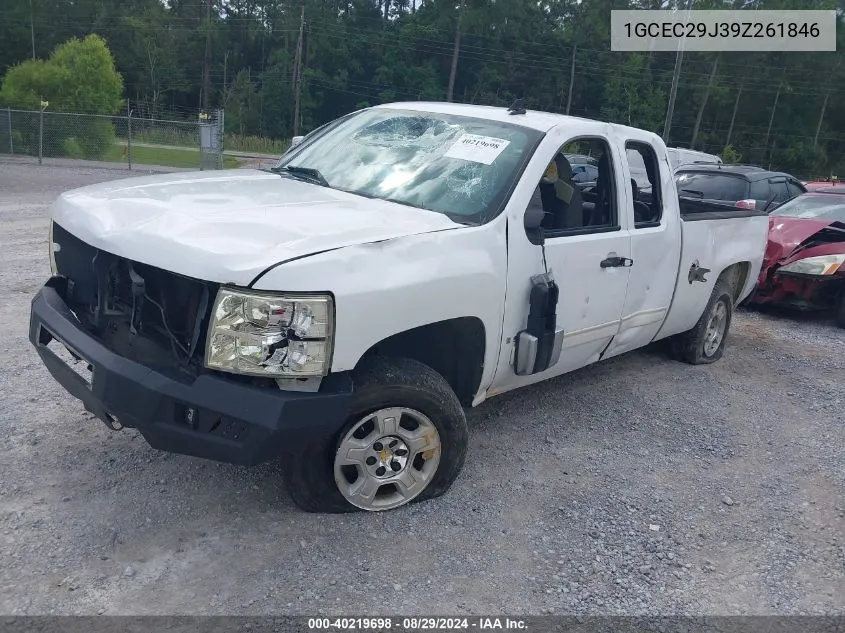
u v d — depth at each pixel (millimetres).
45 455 4039
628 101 73500
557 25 76375
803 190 13789
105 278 3453
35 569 3125
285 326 3021
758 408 5766
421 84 75688
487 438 4758
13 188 17375
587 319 4652
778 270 8617
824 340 8133
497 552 3535
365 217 3666
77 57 41250
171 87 82625
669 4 72375
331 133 5125
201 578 3162
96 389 3104
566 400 5547
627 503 4109
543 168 4223
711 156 23797
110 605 2959
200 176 4496
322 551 3404
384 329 3299
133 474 3910
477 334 3873
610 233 4727
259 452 3066
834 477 4664
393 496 3787
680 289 5668
